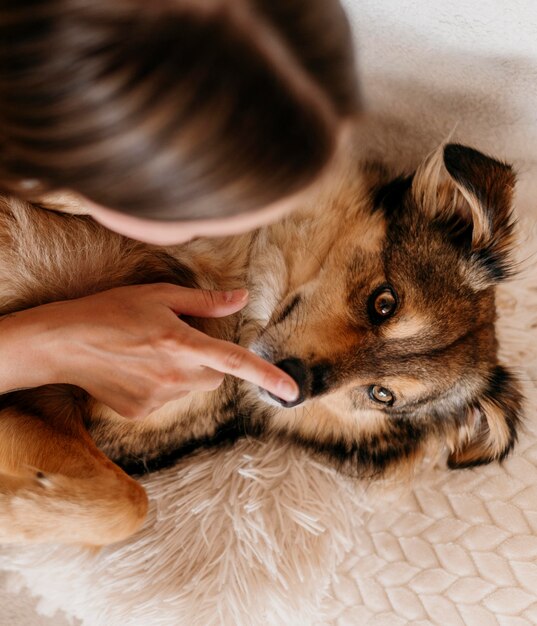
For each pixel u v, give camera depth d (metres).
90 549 1.73
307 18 0.55
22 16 0.49
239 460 1.84
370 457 2.01
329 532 1.82
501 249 1.66
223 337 1.73
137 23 0.49
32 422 1.38
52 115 0.53
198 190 0.57
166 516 1.75
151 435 1.75
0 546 1.85
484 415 1.93
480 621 1.74
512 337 1.98
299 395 1.57
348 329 1.64
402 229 1.65
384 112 1.66
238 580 1.69
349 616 1.81
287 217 1.71
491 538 1.82
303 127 0.58
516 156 1.76
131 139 0.53
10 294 1.39
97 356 1.19
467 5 1.41
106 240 1.44
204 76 0.51
